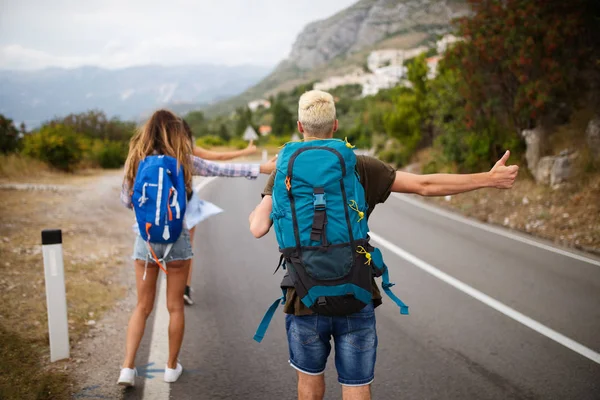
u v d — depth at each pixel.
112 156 22.83
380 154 24.06
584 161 11.33
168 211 3.21
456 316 5.09
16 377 3.53
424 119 20.47
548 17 12.16
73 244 7.71
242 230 9.76
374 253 2.35
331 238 2.16
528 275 6.67
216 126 154.75
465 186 2.37
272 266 7.04
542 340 4.49
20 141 18.81
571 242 8.78
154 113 3.44
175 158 3.32
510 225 10.54
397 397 3.49
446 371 3.88
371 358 2.36
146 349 4.17
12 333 4.22
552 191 11.52
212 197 14.73
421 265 7.16
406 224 10.64
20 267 6.12
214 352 4.17
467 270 6.90
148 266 3.43
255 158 39.84
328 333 2.37
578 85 12.50
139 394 3.43
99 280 6.06
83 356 3.98
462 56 13.44
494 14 12.73
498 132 13.52
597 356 4.16
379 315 5.12
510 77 12.88
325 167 2.21
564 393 3.56
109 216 10.66
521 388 3.62
